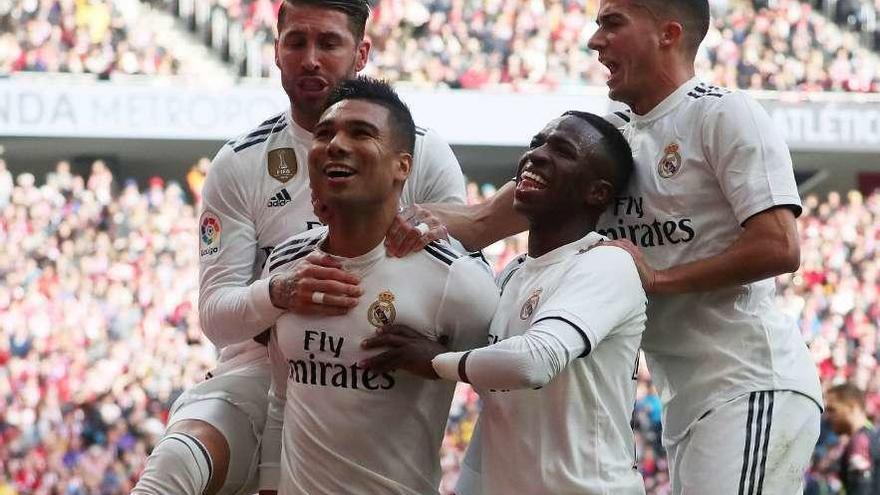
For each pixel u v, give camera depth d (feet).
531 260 11.94
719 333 12.55
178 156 62.80
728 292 12.54
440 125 59.26
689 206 12.48
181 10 61.16
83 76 57.72
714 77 61.77
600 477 11.29
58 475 44.98
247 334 12.38
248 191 13.32
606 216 12.92
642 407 45.37
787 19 64.03
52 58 57.77
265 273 12.61
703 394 12.55
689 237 12.49
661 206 12.58
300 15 13.09
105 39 59.21
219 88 57.52
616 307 11.13
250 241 13.33
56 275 52.01
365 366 11.59
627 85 12.77
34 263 52.54
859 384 51.83
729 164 12.16
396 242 11.75
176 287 52.47
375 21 61.57
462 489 12.73
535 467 11.27
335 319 11.68
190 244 54.54
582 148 11.86
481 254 13.44
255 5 61.82
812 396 12.69
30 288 51.31
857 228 58.44
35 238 53.42
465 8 62.23
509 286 12.08
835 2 64.64
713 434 12.39
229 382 13.38
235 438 13.11
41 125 56.34
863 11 64.34
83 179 61.52
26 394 47.03
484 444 11.76
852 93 62.03
